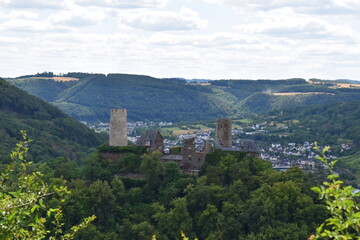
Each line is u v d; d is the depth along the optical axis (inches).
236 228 6747.1
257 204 7052.2
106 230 6948.8
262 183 7711.6
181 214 6865.2
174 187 7534.5
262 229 6663.4
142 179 7810.0
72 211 6825.8
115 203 7377.0
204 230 6914.4
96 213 7086.6
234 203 7170.3
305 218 7017.7
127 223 6850.4
